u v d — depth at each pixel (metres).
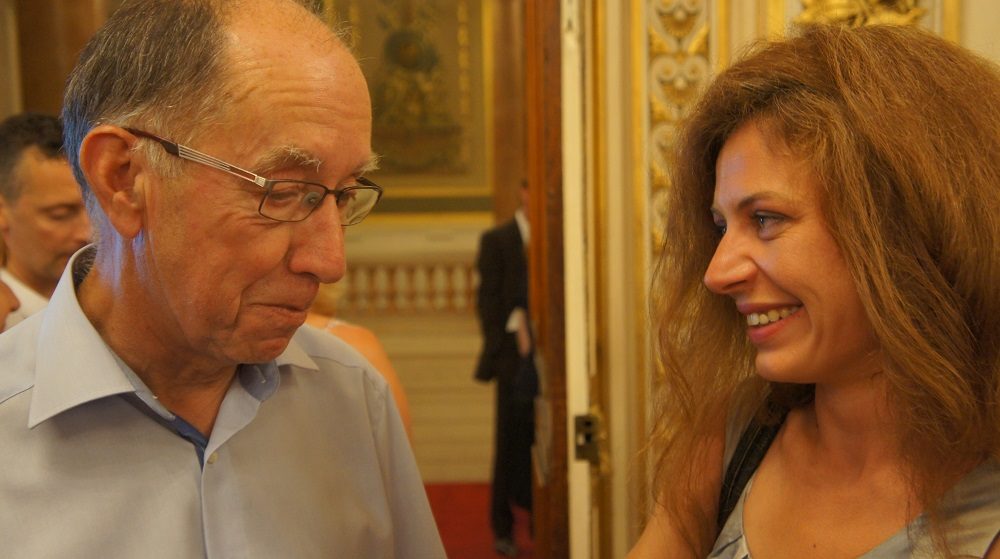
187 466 1.04
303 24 0.93
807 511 1.00
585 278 2.02
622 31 2.00
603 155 2.03
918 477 0.91
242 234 0.91
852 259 0.88
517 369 4.37
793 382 1.00
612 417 2.07
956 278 0.87
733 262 0.94
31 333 1.03
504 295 4.39
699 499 1.17
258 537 1.06
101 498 0.98
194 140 0.89
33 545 0.94
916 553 0.89
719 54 1.98
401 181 7.01
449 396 6.66
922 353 0.87
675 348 1.16
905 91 0.88
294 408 1.15
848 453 0.98
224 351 0.97
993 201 0.86
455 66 6.92
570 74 1.98
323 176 0.92
